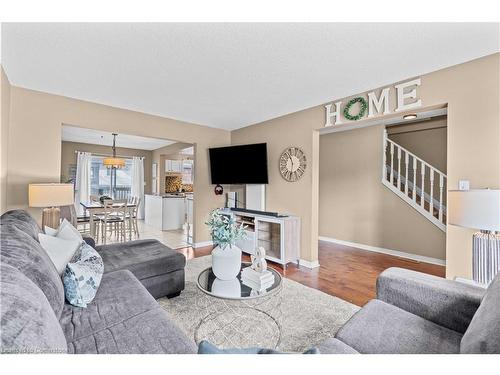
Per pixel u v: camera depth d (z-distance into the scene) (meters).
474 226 1.57
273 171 4.12
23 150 2.86
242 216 4.10
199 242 4.61
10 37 1.90
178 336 1.24
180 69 2.42
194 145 4.59
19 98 2.84
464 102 2.24
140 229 6.36
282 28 1.79
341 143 4.95
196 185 4.59
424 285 1.43
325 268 3.48
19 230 1.51
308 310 2.26
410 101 2.58
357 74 2.53
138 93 3.06
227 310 2.23
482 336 0.88
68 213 3.55
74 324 1.32
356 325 1.26
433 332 1.23
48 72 2.50
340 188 4.96
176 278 2.41
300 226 3.68
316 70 2.44
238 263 2.00
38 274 1.18
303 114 3.66
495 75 2.10
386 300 1.55
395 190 4.18
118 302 1.54
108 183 7.73
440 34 1.85
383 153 4.37
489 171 2.11
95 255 1.79
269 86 2.83
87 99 3.26
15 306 0.72
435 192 4.44
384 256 4.09
